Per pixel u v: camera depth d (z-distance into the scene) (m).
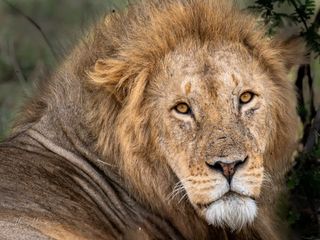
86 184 11.89
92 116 11.85
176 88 11.48
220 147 11.12
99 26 12.19
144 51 11.70
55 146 12.05
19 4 22.56
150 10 11.96
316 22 13.67
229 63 11.55
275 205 12.39
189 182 11.34
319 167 13.13
